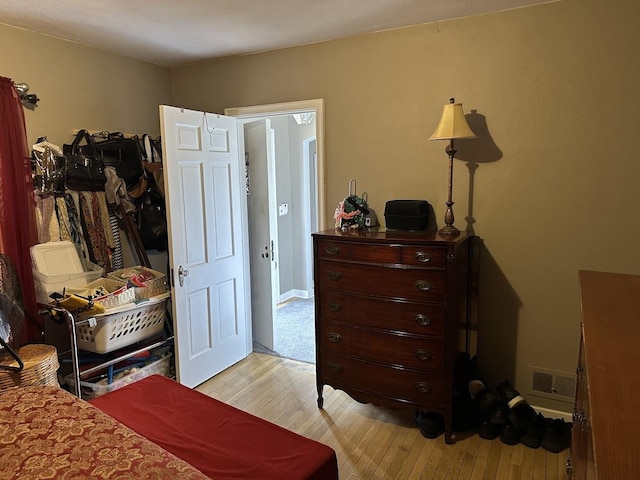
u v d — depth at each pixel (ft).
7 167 8.02
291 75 10.35
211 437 5.28
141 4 7.63
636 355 3.42
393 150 9.47
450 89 8.74
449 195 8.40
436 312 7.61
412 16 8.41
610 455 2.27
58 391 5.58
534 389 8.74
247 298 12.07
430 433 8.14
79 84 9.80
